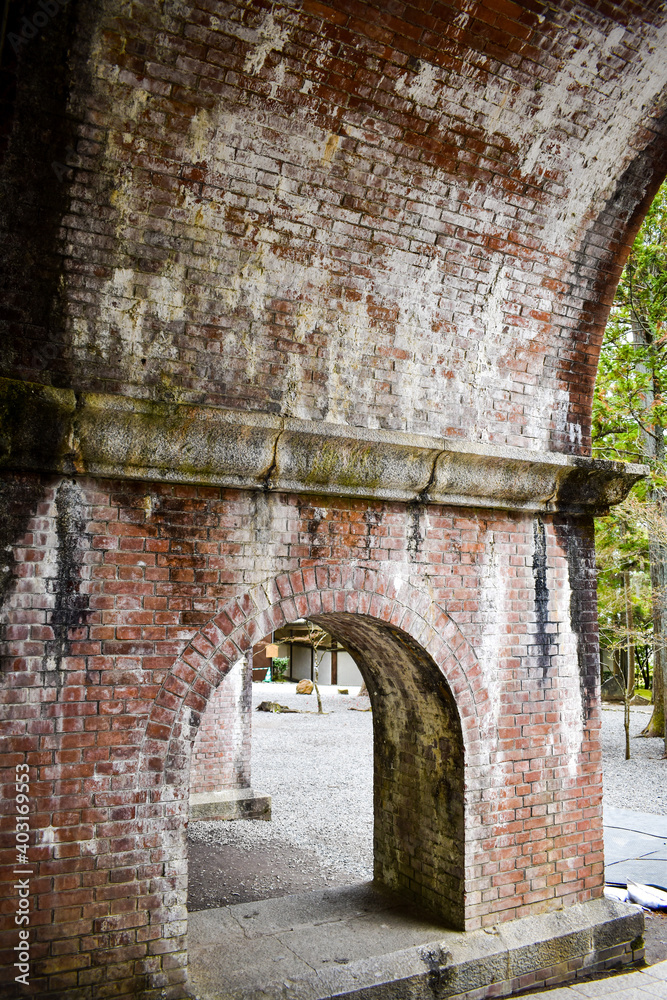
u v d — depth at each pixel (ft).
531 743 15.44
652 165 14.90
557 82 12.45
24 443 10.43
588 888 15.90
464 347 15.03
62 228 10.61
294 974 12.48
